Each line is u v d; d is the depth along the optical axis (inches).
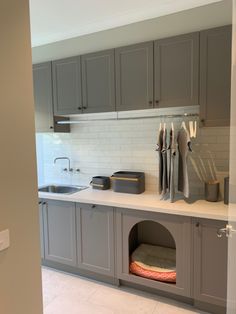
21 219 51.1
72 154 127.6
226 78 80.7
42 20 106.1
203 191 96.9
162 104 90.9
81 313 83.8
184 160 86.4
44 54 128.7
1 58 46.1
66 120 124.5
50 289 97.0
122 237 93.4
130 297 91.2
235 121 47.7
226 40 80.0
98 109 103.5
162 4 95.3
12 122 48.7
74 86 108.3
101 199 96.4
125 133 113.0
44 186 126.4
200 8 93.2
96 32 113.8
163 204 87.4
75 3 92.6
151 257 99.5
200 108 85.1
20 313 51.5
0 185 46.6
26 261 52.6
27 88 51.8
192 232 80.7
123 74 97.0
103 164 119.8
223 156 92.9
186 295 83.5
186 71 86.3
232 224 51.1
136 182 102.6
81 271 105.7
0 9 45.7
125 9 98.5
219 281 77.9
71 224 103.9
